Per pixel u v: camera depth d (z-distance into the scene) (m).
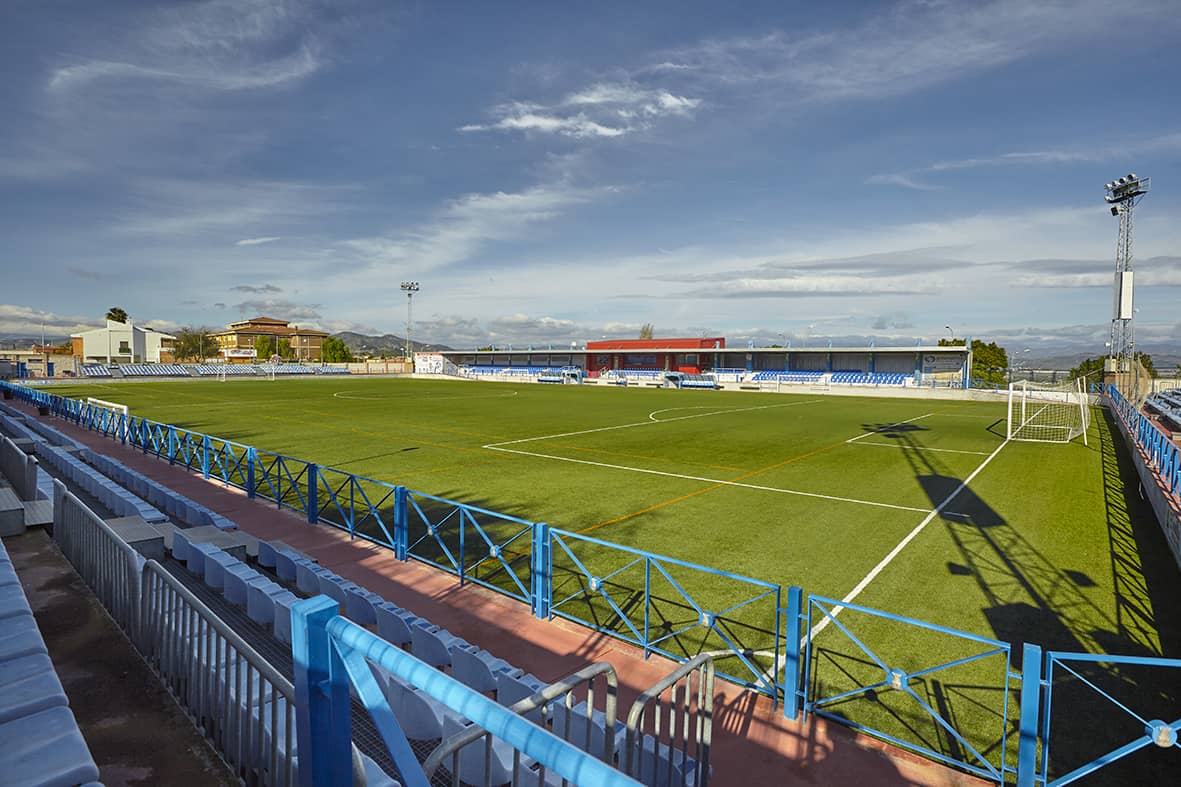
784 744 4.63
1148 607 7.53
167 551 7.09
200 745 3.48
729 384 60.78
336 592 5.95
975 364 81.31
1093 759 4.60
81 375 61.81
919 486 14.52
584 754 1.40
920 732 4.90
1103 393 40.25
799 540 10.11
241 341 124.56
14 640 3.36
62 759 2.46
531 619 6.83
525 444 20.77
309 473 10.49
